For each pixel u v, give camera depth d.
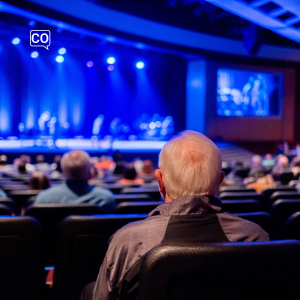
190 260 0.91
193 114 18.19
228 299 0.98
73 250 1.82
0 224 1.67
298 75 19.80
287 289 1.02
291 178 6.69
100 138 18.62
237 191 4.22
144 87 19.91
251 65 18.58
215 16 13.79
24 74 17.39
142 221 1.19
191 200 1.19
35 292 1.78
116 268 1.12
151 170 7.77
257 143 19.41
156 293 0.92
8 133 17.20
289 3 9.59
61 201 2.78
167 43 15.34
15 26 12.19
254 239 1.20
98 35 13.09
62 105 18.55
